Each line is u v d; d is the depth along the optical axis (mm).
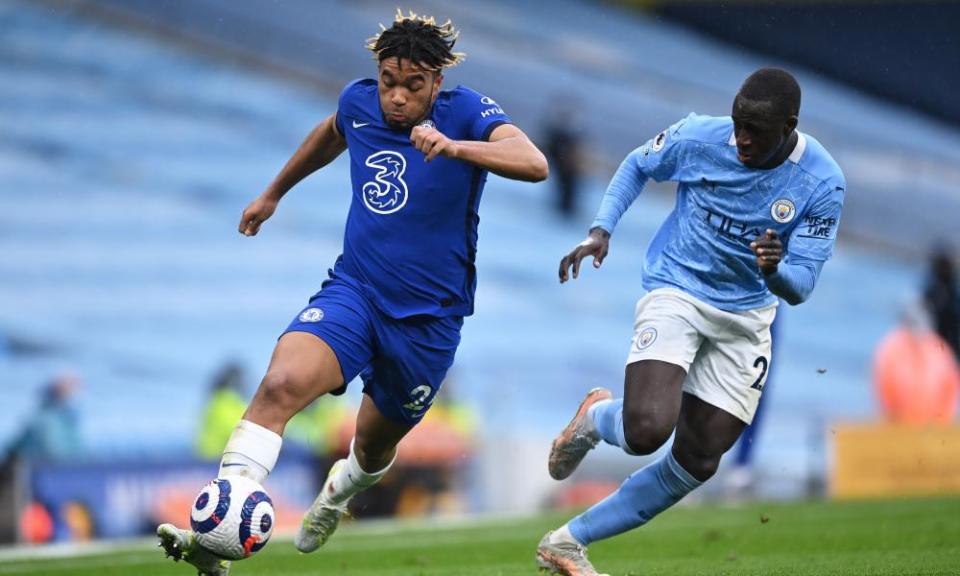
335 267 16031
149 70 82375
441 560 24875
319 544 19250
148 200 72688
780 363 76375
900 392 49938
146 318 65312
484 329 70875
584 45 95250
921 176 94875
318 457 38281
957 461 46938
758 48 98000
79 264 67812
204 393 61125
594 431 17969
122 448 55875
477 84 88812
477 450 42250
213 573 14438
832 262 86938
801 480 45344
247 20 85625
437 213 15422
